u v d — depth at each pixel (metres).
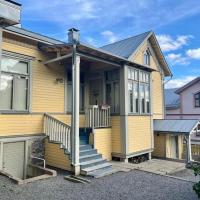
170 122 15.42
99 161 10.17
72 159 9.32
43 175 8.77
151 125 14.16
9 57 9.71
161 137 15.12
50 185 7.78
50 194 6.95
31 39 10.38
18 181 7.68
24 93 10.21
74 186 7.80
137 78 13.28
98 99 13.30
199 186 6.01
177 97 28.41
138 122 13.12
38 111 10.63
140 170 10.36
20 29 10.62
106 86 13.05
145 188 7.84
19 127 9.91
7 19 7.01
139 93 13.34
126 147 12.08
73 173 9.21
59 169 9.80
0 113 9.34
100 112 12.01
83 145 10.81
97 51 10.18
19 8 7.26
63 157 9.73
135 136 12.82
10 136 9.57
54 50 10.70
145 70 13.94
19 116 9.94
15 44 9.91
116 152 12.34
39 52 10.79
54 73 11.42
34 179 8.22
